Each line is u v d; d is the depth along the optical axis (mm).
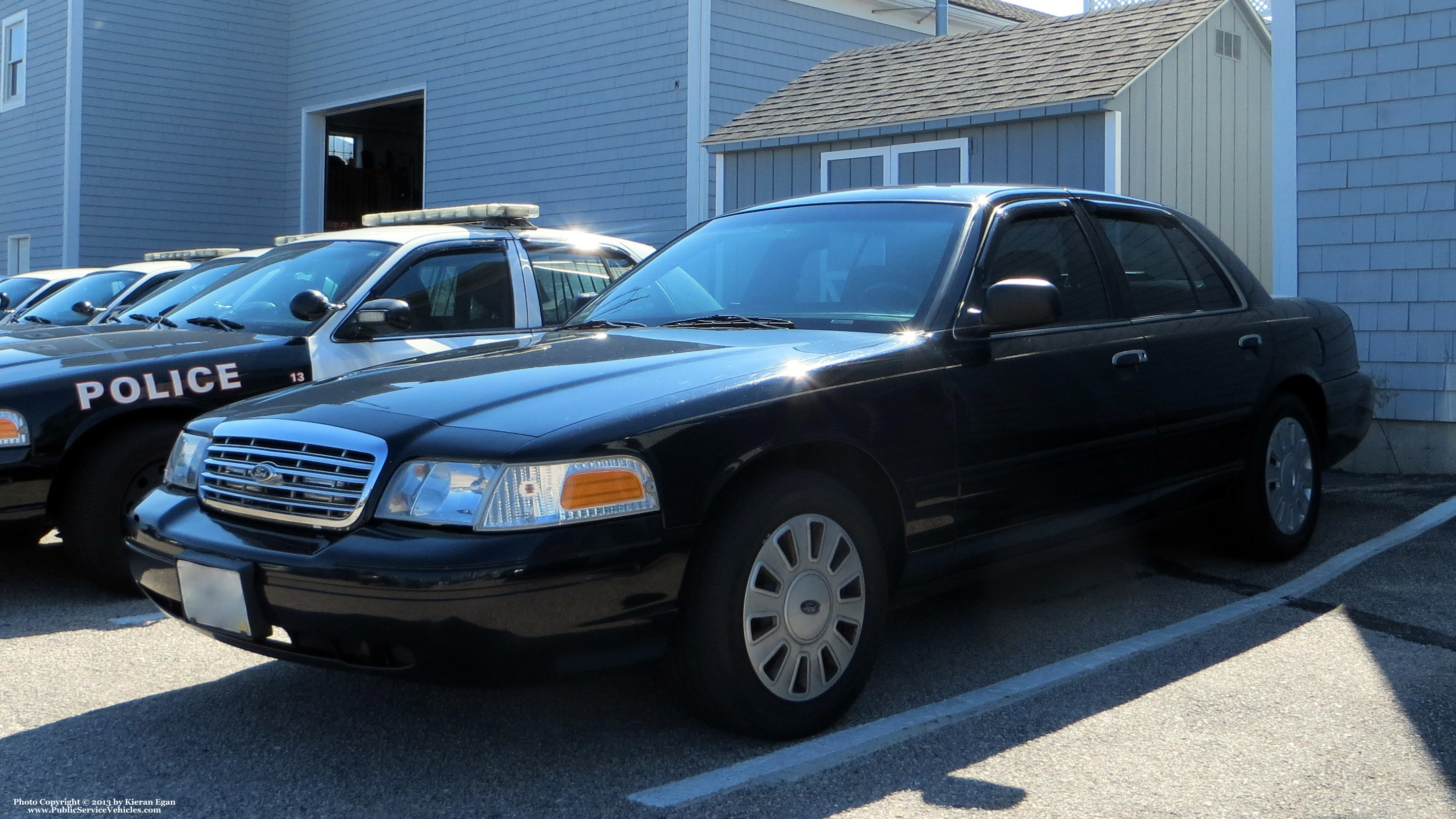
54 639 4410
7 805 2967
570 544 2877
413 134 23844
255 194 20484
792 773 3072
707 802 2916
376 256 5918
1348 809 2830
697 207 14008
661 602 3014
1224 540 5102
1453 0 7383
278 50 20547
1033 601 4746
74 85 18781
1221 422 4707
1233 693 3627
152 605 4887
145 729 3482
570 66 15383
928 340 3693
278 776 3135
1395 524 5941
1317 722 3387
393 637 2850
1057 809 2850
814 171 11492
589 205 15211
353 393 3406
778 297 4133
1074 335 4129
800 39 15156
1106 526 4230
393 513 2961
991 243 4051
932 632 4344
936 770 3090
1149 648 4078
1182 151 10477
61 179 19250
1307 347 5246
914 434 3549
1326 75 7961
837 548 3377
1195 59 10586
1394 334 7742
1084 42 10867
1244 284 5129
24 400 4723
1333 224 7977
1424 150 7559
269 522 3195
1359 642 4090
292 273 6051
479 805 2938
